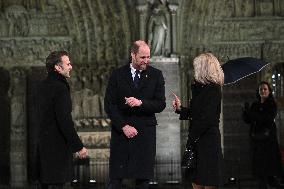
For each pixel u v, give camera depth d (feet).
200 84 83.71
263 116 120.47
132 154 87.10
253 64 99.81
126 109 87.45
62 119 82.94
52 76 84.94
